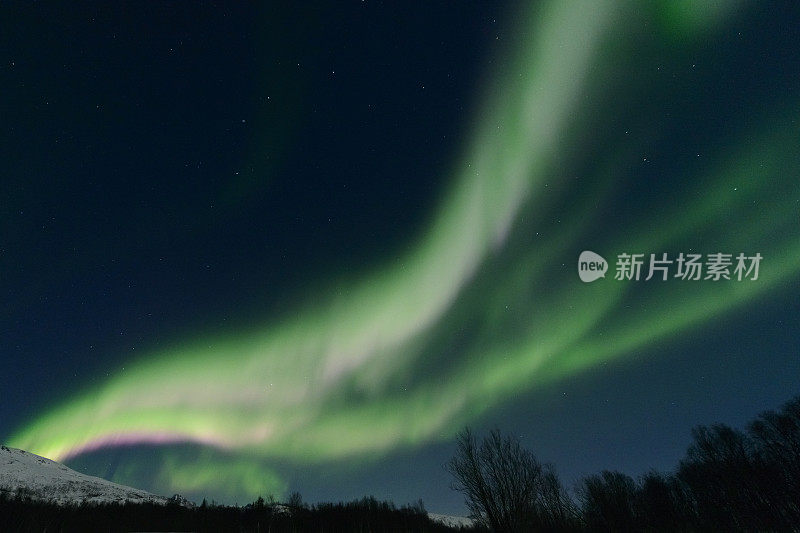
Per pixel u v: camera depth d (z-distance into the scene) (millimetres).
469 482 18484
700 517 30922
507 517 17438
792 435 30453
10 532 35938
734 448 33656
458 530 23828
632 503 31859
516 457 18641
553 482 27125
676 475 35938
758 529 29000
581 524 26406
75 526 41188
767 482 29859
